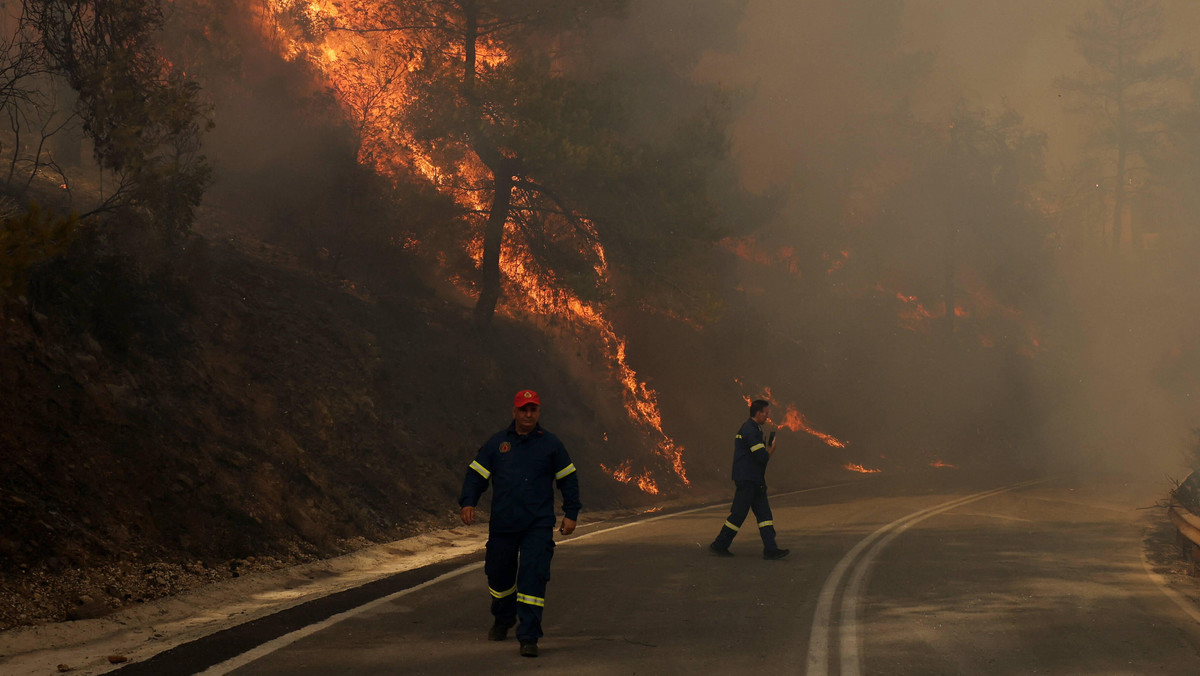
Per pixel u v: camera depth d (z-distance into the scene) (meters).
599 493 18.50
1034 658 6.25
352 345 16.30
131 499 9.05
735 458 11.07
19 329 9.65
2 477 8.02
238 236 18.17
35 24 11.77
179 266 13.95
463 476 15.61
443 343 19.14
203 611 7.65
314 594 8.59
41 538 7.67
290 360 14.55
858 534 13.31
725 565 10.24
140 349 11.76
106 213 13.97
